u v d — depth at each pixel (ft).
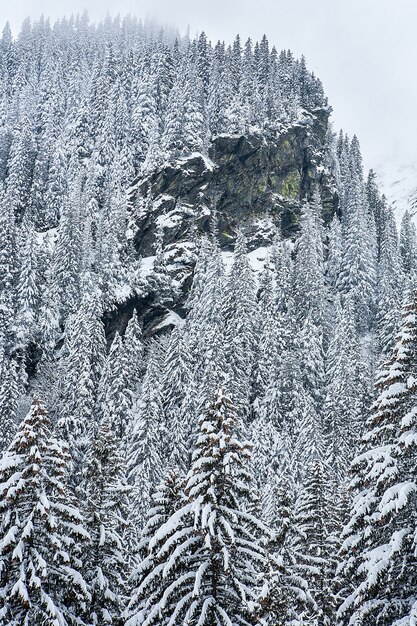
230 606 55.62
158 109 412.57
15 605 58.95
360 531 56.59
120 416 190.39
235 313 247.91
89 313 237.25
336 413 183.93
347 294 304.09
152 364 191.01
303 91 476.54
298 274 297.33
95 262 290.76
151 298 300.40
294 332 258.57
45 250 287.89
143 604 60.29
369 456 56.44
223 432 58.39
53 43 545.44
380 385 60.03
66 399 192.44
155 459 155.02
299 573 75.15
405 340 58.54
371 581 49.52
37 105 420.36
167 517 71.26
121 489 82.28
